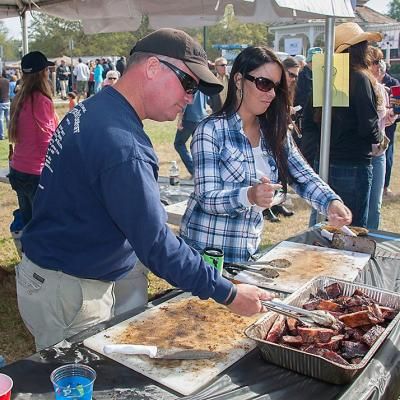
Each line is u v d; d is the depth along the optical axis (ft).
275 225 18.26
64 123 4.82
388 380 4.13
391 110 12.53
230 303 4.62
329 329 4.44
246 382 4.15
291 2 8.66
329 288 5.50
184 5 15.38
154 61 4.54
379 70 12.96
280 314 4.67
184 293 5.87
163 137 40.14
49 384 4.06
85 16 16.12
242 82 6.88
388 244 7.98
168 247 4.37
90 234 4.87
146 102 4.70
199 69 4.60
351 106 10.45
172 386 4.09
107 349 4.48
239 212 6.81
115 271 5.31
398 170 26.99
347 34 10.68
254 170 7.10
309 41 69.56
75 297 5.20
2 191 23.59
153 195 4.33
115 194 4.29
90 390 3.62
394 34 62.28
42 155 12.46
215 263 6.14
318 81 10.61
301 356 4.15
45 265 5.17
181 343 4.71
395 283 6.49
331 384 4.13
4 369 4.24
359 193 11.02
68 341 4.73
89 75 66.03
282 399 3.94
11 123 12.48
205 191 6.77
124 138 4.35
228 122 7.07
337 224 7.24
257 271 6.57
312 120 11.93
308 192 7.59
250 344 4.74
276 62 6.81
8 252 15.43
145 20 17.08
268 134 7.30
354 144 10.73
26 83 12.39
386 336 4.42
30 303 5.41
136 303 7.59
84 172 4.51
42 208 5.04
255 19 14.55
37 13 16.79
